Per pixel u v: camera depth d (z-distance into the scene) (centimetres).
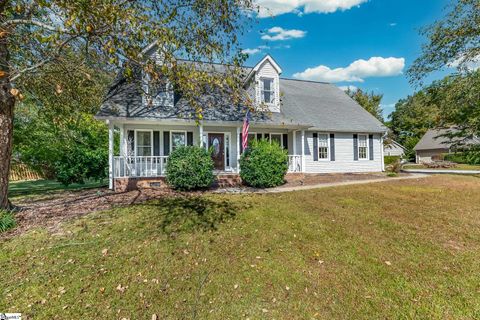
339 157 1647
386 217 600
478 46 853
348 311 291
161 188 1019
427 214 620
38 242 455
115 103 1030
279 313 289
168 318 282
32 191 1069
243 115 1202
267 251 436
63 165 1210
